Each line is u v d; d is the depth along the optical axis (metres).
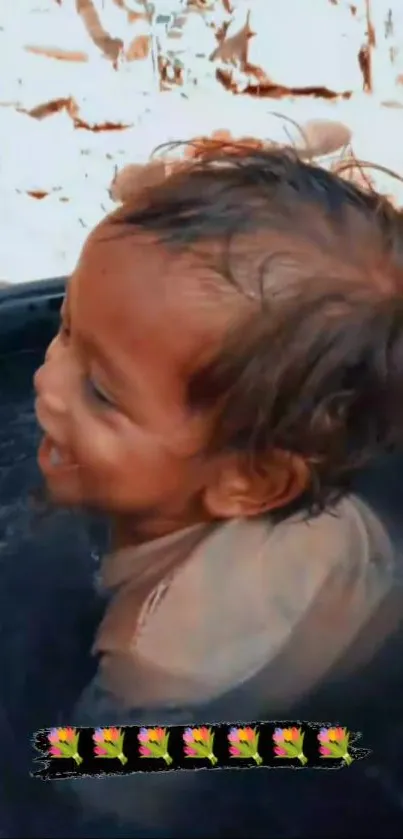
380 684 0.56
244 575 0.59
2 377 0.66
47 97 0.76
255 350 0.54
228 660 0.57
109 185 0.72
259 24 0.78
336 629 0.58
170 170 0.62
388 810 0.52
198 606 0.58
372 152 0.73
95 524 0.61
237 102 0.76
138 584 0.60
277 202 0.56
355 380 0.56
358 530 0.60
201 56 0.78
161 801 0.52
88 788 0.53
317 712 0.55
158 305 0.55
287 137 0.74
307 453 0.57
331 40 0.78
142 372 0.56
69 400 0.59
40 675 0.57
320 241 0.55
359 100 0.76
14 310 0.67
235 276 0.54
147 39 0.79
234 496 0.59
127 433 0.58
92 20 0.78
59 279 0.69
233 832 0.51
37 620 0.59
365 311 0.55
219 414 0.56
